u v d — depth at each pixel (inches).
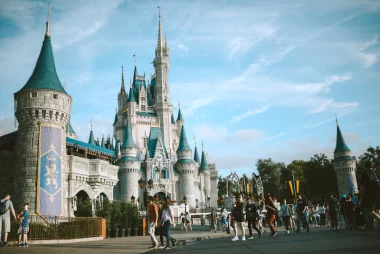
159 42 5157.5
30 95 1648.6
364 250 415.8
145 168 3909.9
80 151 2149.4
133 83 5147.6
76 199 1792.6
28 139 1620.3
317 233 823.1
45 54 1798.7
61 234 1093.1
